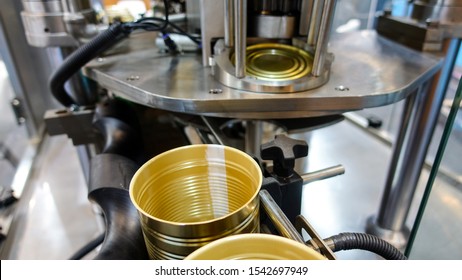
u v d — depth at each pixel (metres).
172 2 0.93
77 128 0.75
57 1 0.66
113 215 0.43
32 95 1.37
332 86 0.53
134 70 0.62
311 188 1.19
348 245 0.40
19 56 1.27
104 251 0.38
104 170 0.47
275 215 0.34
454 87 0.96
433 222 0.53
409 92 0.55
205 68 0.63
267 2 0.59
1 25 1.17
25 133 1.39
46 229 1.02
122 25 0.62
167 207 0.37
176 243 0.30
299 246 0.27
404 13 0.89
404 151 0.87
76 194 1.17
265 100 0.49
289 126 0.60
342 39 0.82
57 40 0.69
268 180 0.39
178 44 0.71
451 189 0.52
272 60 0.57
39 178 1.24
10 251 0.95
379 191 1.19
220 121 0.64
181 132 0.79
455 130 0.44
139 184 0.33
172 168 0.36
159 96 0.51
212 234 0.29
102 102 0.73
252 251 0.28
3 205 1.08
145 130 0.79
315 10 0.54
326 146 1.49
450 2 0.67
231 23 0.56
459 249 0.55
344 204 1.13
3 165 1.29
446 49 0.71
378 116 1.61
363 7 1.57
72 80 0.74
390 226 0.97
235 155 0.36
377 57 0.68
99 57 0.70
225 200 0.38
